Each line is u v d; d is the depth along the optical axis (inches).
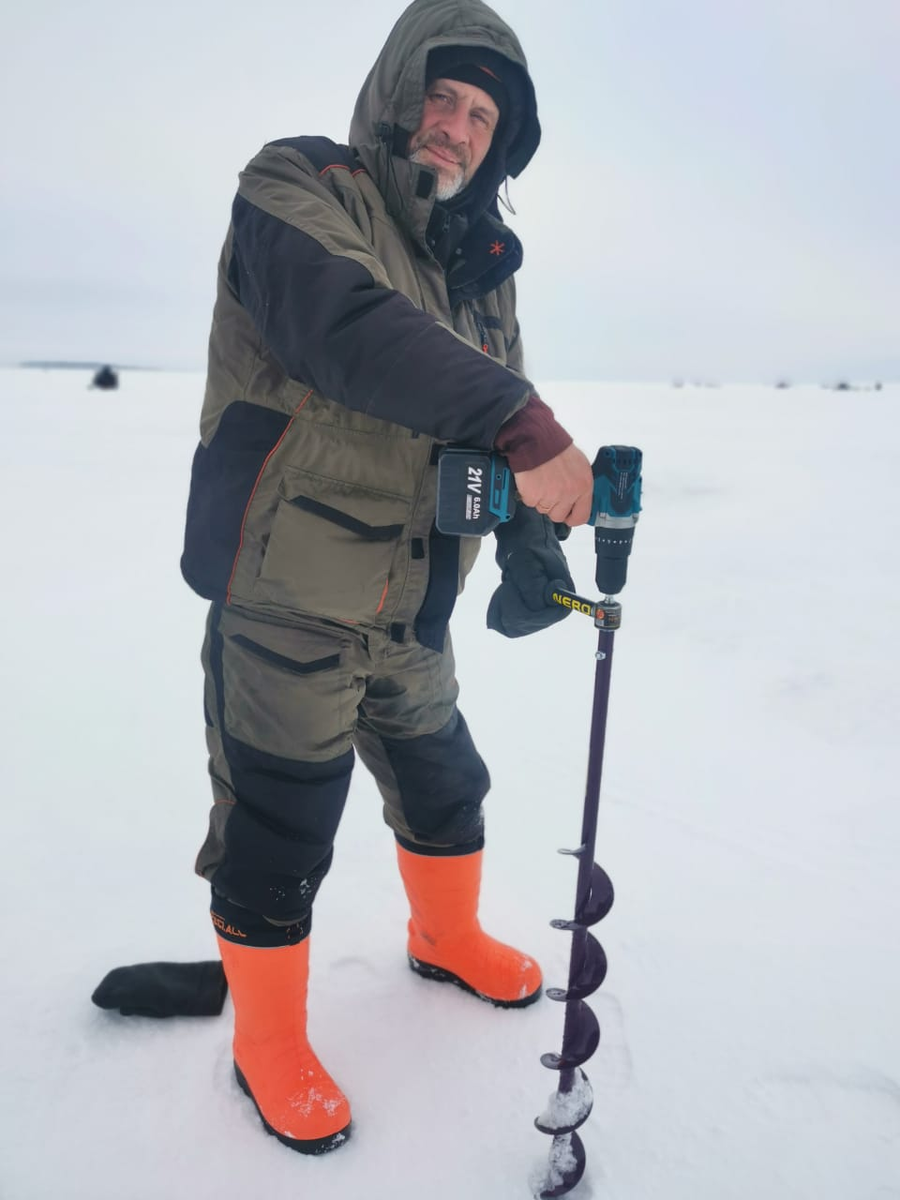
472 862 69.7
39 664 147.6
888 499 280.5
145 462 404.5
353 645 56.2
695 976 73.5
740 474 336.8
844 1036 66.9
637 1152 57.3
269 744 55.7
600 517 46.8
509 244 58.2
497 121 55.7
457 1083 63.3
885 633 155.1
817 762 111.5
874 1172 55.8
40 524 263.4
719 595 180.2
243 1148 57.8
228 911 58.2
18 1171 55.6
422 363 42.3
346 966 76.0
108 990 68.4
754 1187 54.8
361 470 51.2
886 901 83.5
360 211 51.1
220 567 53.8
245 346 51.0
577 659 150.6
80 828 96.0
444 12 52.1
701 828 96.7
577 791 105.3
